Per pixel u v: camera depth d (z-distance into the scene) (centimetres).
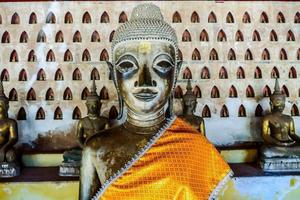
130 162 243
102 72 442
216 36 457
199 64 450
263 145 409
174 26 453
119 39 267
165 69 262
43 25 446
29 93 435
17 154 403
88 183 258
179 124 258
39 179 367
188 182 233
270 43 459
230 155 426
